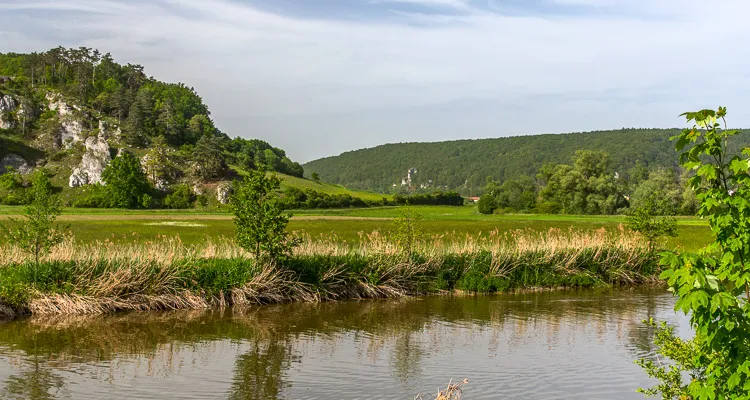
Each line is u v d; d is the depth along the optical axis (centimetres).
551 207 13175
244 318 2358
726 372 757
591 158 13088
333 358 1783
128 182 15700
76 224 6825
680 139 818
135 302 2489
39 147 19375
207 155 18925
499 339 2034
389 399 1417
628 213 3859
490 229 6844
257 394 1452
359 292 2905
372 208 15238
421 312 2525
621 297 2973
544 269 3331
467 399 1420
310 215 11000
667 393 1030
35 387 1490
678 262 736
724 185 795
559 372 1638
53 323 2208
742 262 754
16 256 2631
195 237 5419
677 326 2220
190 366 1686
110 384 1518
